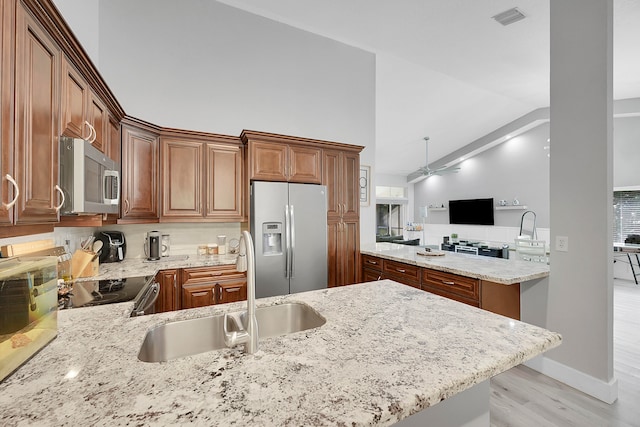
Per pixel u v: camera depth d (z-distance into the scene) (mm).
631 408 1895
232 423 583
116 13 2711
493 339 995
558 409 1893
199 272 2527
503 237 7488
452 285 2469
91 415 607
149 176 2604
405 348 923
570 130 2113
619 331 3166
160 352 1145
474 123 6852
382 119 6184
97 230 2678
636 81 4195
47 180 1171
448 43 3131
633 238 5480
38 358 865
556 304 2191
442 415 1047
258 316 1368
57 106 1266
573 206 2098
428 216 9445
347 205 3383
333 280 3283
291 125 3566
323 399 661
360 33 3039
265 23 3418
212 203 2908
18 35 969
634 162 5559
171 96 2941
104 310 1342
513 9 2529
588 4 2014
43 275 940
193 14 3047
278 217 2836
